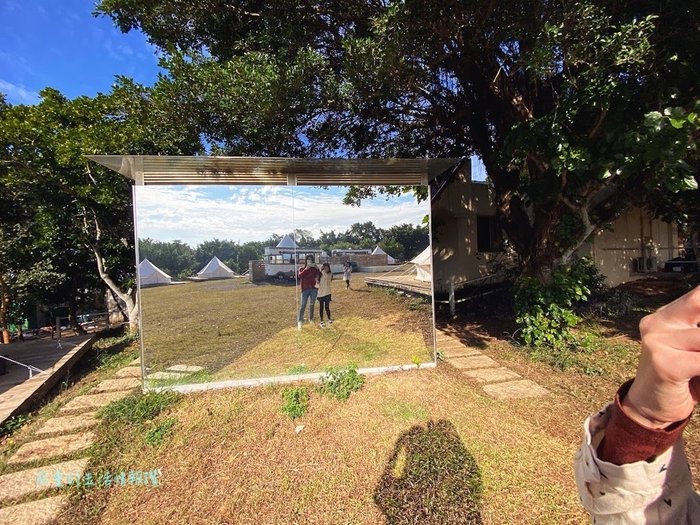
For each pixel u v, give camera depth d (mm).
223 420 3465
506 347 5672
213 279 4684
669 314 472
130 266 10047
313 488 2566
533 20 3678
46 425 3658
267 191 4727
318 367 4562
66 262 10148
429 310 4891
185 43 5379
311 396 3867
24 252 9734
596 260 8938
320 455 2920
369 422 3338
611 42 3336
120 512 2459
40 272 9781
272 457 2928
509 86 5359
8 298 10172
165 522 2346
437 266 9883
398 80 4445
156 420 3557
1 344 7855
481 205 9758
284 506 2420
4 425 3711
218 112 4535
